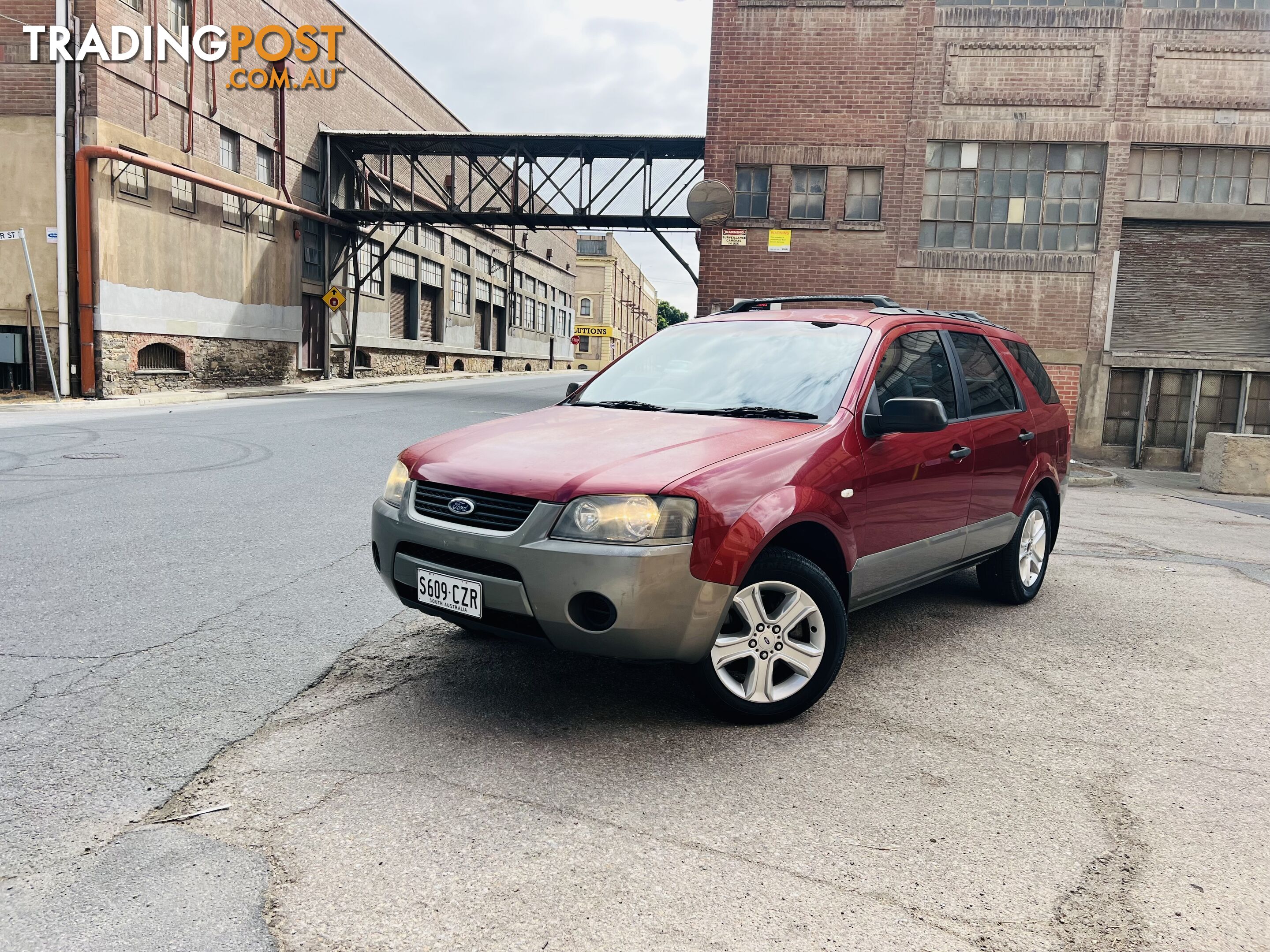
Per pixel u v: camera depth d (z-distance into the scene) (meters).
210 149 21.56
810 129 16.02
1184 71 15.36
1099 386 15.87
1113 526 9.06
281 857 2.53
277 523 6.82
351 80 28.98
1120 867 2.64
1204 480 13.28
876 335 4.41
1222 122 15.34
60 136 17.61
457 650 4.32
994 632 5.00
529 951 2.16
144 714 3.45
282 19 24.48
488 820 2.77
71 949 2.10
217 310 22.16
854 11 15.80
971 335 5.29
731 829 2.78
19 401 16.83
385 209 28.52
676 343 4.84
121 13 18.36
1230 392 15.84
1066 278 15.77
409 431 13.45
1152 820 2.94
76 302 18.05
